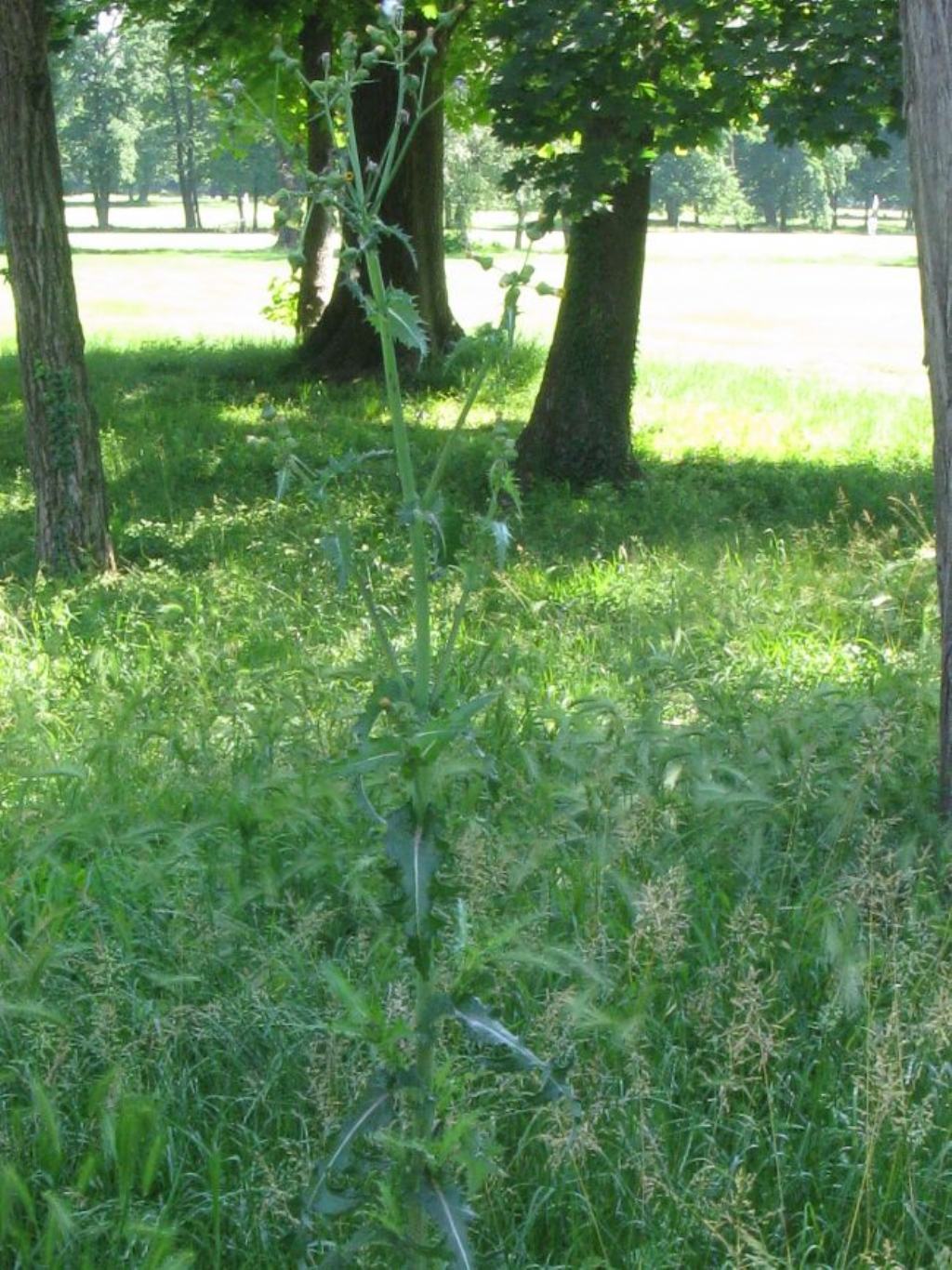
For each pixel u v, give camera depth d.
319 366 22.05
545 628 8.52
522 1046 2.91
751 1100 3.74
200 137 111.56
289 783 5.32
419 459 15.40
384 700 2.97
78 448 10.77
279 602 9.29
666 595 9.27
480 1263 2.91
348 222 3.05
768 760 5.51
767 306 48.16
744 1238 3.19
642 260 14.45
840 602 8.85
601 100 12.65
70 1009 4.15
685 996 4.14
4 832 5.65
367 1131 2.91
